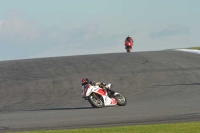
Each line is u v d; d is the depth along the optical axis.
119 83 68.25
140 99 53.34
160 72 74.31
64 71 79.81
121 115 37.16
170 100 49.41
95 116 37.50
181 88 60.34
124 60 87.62
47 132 28.97
